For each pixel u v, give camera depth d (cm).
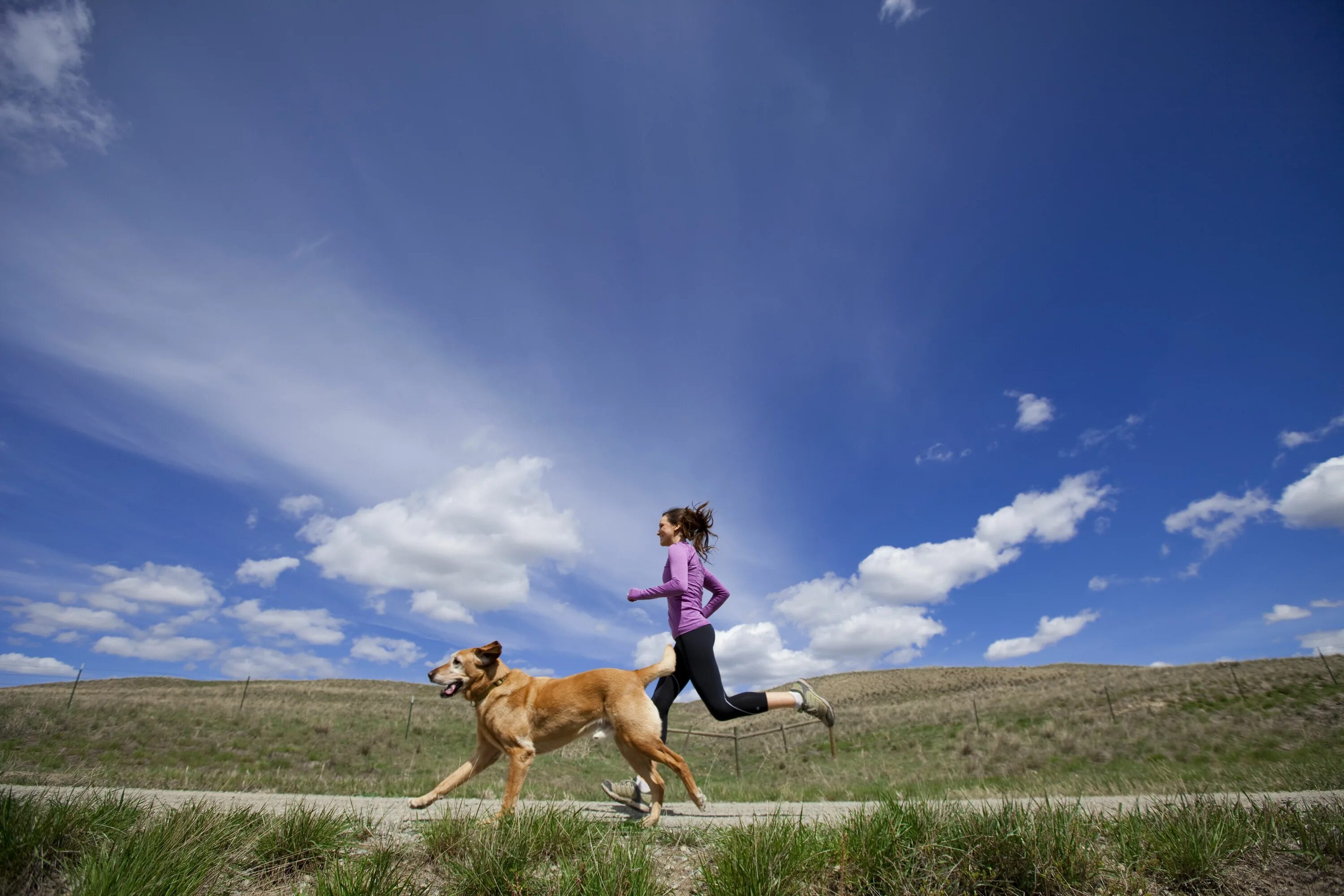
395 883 319
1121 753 2038
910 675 5878
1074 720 2591
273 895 327
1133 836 401
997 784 1301
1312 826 414
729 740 3272
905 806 429
